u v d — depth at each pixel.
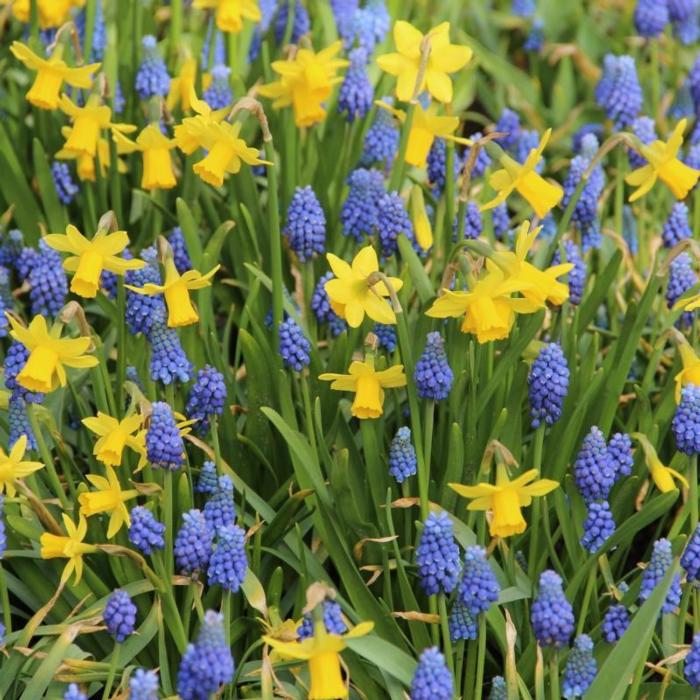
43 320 4.18
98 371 4.58
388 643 4.17
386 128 5.91
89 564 4.64
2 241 5.78
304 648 3.66
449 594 4.52
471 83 7.94
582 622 4.50
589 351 4.94
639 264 6.30
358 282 4.33
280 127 6.11
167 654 4.52
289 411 4.83
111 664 4.06
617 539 4.44
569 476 4.62
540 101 8.05
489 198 6.14
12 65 6.72
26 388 4.34
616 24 8.70
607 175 7.18
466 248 4.49
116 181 5.68
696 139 6.98
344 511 4.52
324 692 3.65
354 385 4.48
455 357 4.73
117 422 4.28
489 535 4.80
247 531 4.78
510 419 4.84
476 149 4.76
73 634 4.18
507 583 4.63
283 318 5.39
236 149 4.82
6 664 4.24
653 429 4.95
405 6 7.80
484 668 4.71
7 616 4.31
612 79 6.87
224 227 5.27
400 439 4.43
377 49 7.43
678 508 5.36
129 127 5.35
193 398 4.53
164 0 7.74
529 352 5.12
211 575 4.07
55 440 4.68
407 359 4.44
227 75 6.07
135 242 6.23
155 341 4.44
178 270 5.36
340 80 5.67
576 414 4.73
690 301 4.93
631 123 6.81
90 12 6.13
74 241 4.41
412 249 5.02
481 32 8.41
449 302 4.31
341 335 4.82
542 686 4.23
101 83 5.41
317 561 4.74
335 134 6.21
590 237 5.91
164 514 4.27
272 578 4.52
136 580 4.49
